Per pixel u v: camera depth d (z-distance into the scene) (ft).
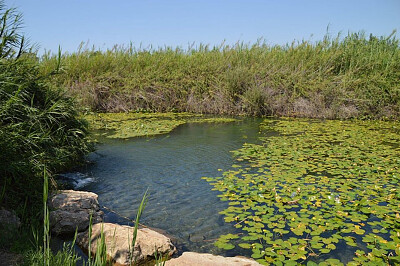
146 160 23.08
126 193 17.25
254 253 11.57
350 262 10.96
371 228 13.44
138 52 55.06
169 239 12.30
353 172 20.08
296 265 10.80
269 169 21.01
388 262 11.03
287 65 48.34
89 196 14.90
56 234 12.80
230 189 17.31
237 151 25.09
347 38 50.31
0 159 13.75
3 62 16.38
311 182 18.48
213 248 12.14
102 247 7.41
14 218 12.66
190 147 26.78
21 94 17.07
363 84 44.34
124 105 47.50
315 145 27.37
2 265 9.99
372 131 33.53
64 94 21.47
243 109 46.24
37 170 15.19
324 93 43.83
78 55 50.01
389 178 19.22
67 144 20.20
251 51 53.16
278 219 14.08
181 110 48.73
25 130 15.94
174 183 18.69
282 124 37.73
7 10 16.31
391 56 46.29
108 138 29.96
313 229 13.16
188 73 50.78
